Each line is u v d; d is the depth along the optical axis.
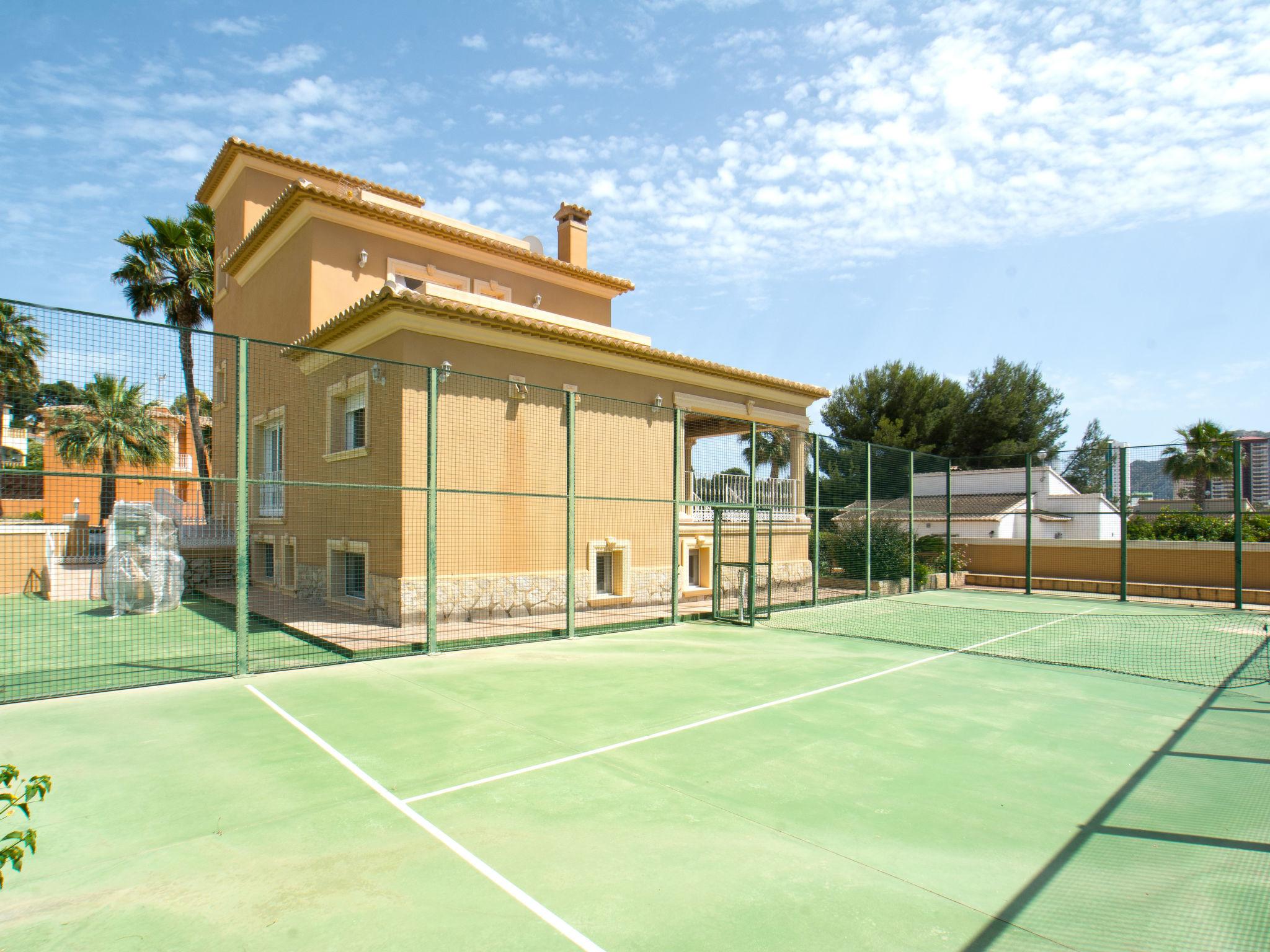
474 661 9.45
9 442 9.06
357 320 12.33
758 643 11.32
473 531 12.34
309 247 15.55
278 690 7.68
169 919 3.31
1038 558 20.78
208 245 24.58
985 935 3.24
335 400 13.73
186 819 4.39
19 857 2.38
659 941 3.16
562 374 14.01
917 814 4.59
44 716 6.58
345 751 5.66
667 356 15.48
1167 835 4.32
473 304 12.45
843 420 37.50
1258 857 4.05
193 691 7.61
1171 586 18.03
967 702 7.59
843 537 19.08
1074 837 4.29
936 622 13.91
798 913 3.41
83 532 15.67
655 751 5.79
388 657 9.66
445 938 3.16
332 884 3.63
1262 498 17.44
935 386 35.97
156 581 13.52
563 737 6.11
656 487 15.77
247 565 8.42
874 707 7.32
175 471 18.45
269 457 16.66
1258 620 14.02
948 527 20.75
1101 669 9.42
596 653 10.23
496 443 12.77
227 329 20.25
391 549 11.66
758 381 18.00
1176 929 3.30
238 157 19.11
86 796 4.73
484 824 4.35
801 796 4.88
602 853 4.00
